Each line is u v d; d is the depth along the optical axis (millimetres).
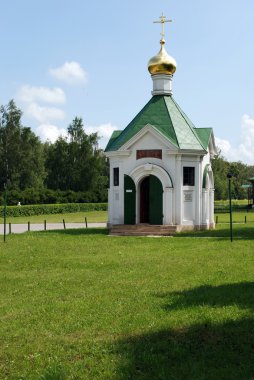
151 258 20844
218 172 125375
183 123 36500
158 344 9562
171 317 11219
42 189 75375
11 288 15516
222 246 24719
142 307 12320
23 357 9273
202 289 14156
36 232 34812
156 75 37719
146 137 34844
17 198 69500
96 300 13281
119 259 20750
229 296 13117
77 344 9766
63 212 69875
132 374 8328
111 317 11508
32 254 22969
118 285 15211
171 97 38000
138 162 35062
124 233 33188
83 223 49094
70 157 93188
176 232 33094
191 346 9461
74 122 94375
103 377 8250
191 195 35031
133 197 34969
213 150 39062
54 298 13750
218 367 8484
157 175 34406
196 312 11578
